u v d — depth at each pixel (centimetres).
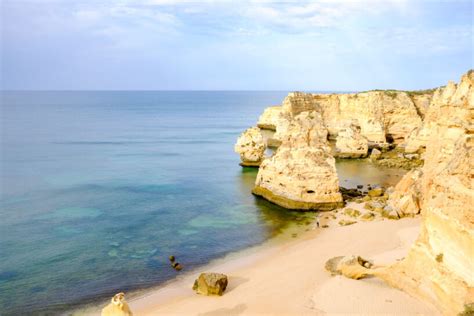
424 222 2445
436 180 2411
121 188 5628
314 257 3294
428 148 4131
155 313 2523
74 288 2878
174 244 3700
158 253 3503
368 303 2409
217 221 4322
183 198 5169
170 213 4569
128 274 3102
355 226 3988
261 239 3819
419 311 2244
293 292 2692
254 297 2673
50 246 3591
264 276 3014
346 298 2508
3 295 2758
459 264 2105
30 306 2633
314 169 4588
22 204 4791
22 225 4094
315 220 4291
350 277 2800
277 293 2698
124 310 1964
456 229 2106
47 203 4856
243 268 3200
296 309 2462
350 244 3506
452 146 3562
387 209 4284
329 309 2411
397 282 2555
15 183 5784
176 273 3133
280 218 4388
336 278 2816
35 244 3628
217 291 2730
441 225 2223
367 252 3266
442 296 2188
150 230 4038
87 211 4588
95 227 4084
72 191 5419
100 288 2886
